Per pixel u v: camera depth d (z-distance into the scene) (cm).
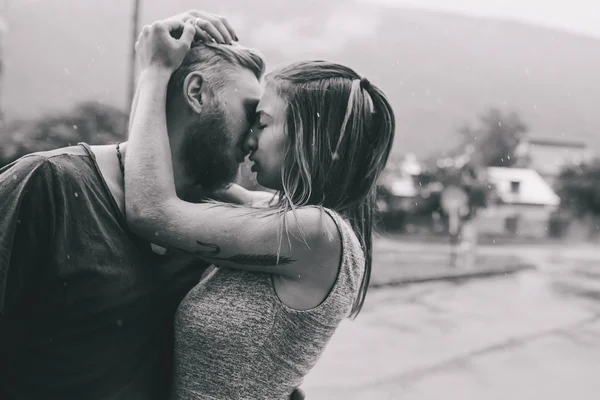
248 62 144
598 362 817
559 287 1797
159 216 123
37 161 117
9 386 122
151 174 124
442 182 4138
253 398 126
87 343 121
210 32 142
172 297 136
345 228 131
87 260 117
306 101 134
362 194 143
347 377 691
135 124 129
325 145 135
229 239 124
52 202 115
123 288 123
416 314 1190
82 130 2166
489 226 5562
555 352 877
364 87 142
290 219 125
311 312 126
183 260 139
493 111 6588
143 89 131
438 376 712
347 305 132
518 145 6675
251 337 126
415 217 4303
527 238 5250
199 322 128
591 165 6469
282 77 137
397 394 631
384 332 986
